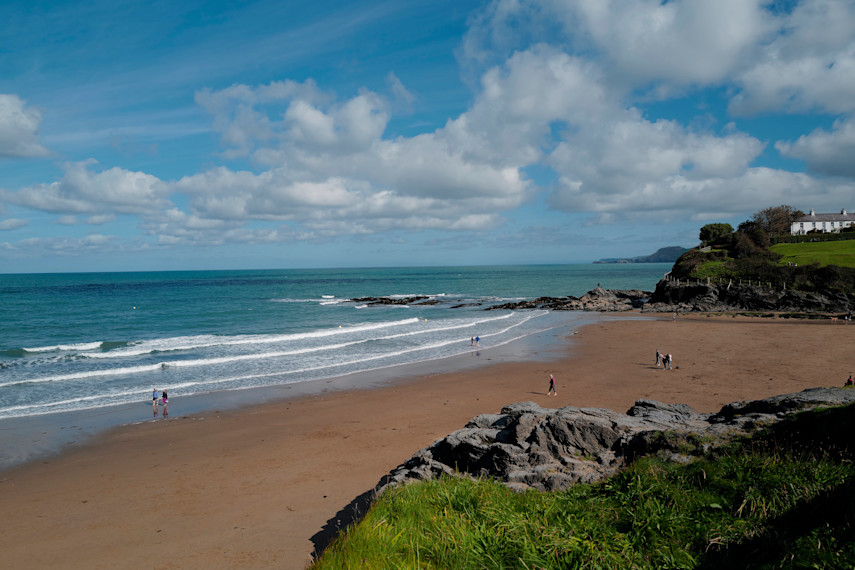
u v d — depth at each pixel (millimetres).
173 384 33969
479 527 7426
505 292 144375
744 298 76812
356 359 42688
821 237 103375
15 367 39625
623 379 33938
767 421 10109
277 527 14797
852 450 7840
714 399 28109
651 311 79500
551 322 69062
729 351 43250
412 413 27078
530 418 13398
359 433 23891
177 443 22734
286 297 124438
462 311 89062
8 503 16906
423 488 10086
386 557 6738
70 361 42156
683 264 96250
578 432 12305
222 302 106125
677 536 6652
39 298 112750
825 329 55438
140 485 18250
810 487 6859
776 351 42594
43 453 21562
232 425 25328
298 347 48750
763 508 6715
